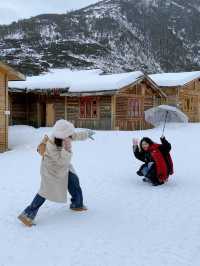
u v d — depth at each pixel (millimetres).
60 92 24609
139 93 24781
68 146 5508
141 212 5949
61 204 6383
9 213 5922
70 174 5941
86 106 24266
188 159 10859
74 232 5117
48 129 21484
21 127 22500
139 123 24781
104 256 4332
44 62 71562
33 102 26828
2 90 14117
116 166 9875
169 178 8391
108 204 6395
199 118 30828
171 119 8609
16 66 65500
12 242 4789
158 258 4258
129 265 4082
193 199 6656
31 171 9242
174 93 28234
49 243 4746
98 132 19359
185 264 4090
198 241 4750
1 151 13758
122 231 5141
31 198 6746
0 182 8016
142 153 8016
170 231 5113
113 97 23141
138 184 7828
